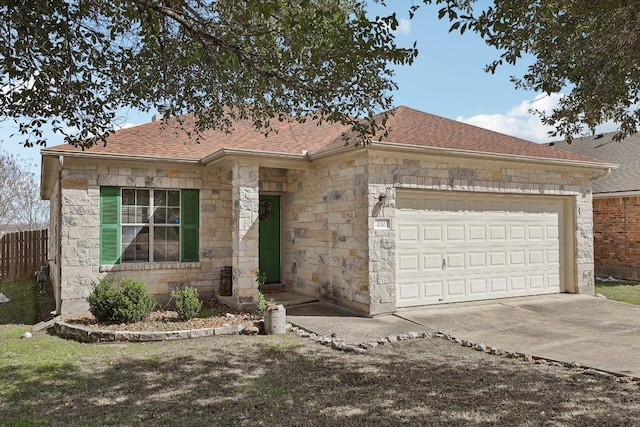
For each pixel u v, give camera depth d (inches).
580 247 492.7
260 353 276.7
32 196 1065.5
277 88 220.1
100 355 274.8
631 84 190.2
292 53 195.0
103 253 408.5
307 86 207.8
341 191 406.3
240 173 401.4
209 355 272.5
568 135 232.8
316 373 239.1
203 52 199.5
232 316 370.3
